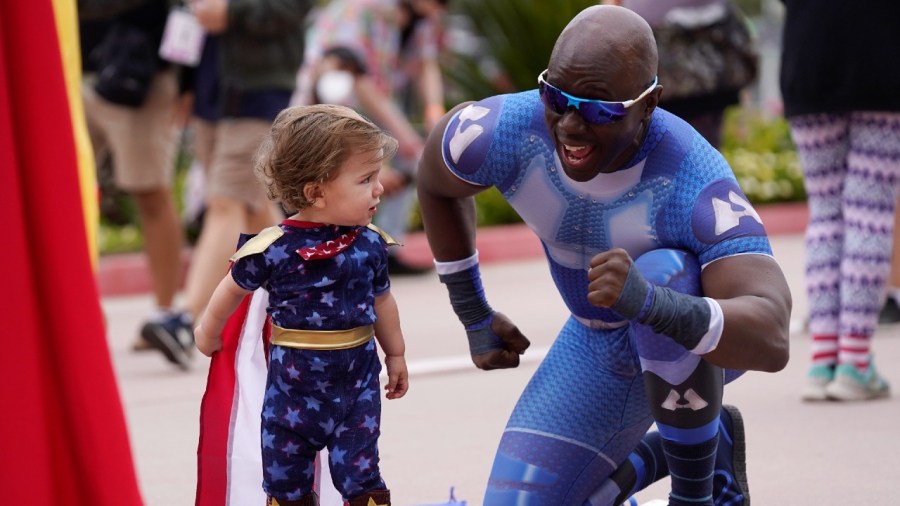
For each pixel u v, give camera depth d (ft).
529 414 20.30
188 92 43.68
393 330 21.08
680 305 15.97
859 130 31.89
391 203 59.00
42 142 16.17
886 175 31.73
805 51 32.22
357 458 19.89
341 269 19.84
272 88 40.32
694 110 34.78
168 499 25.67
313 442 19.93
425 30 58.54
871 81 31.42
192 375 38.52
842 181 32.73
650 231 18.11
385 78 54.29
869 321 32.27
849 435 29.17
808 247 33.22
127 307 55.77
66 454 16.67
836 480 25.73
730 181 17.78
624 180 17.94
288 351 19.80
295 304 19.71
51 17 16.24
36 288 16.34
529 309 49.80
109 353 16.78
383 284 20.74
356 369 20.08
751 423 30.58
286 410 19.81
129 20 41.11
